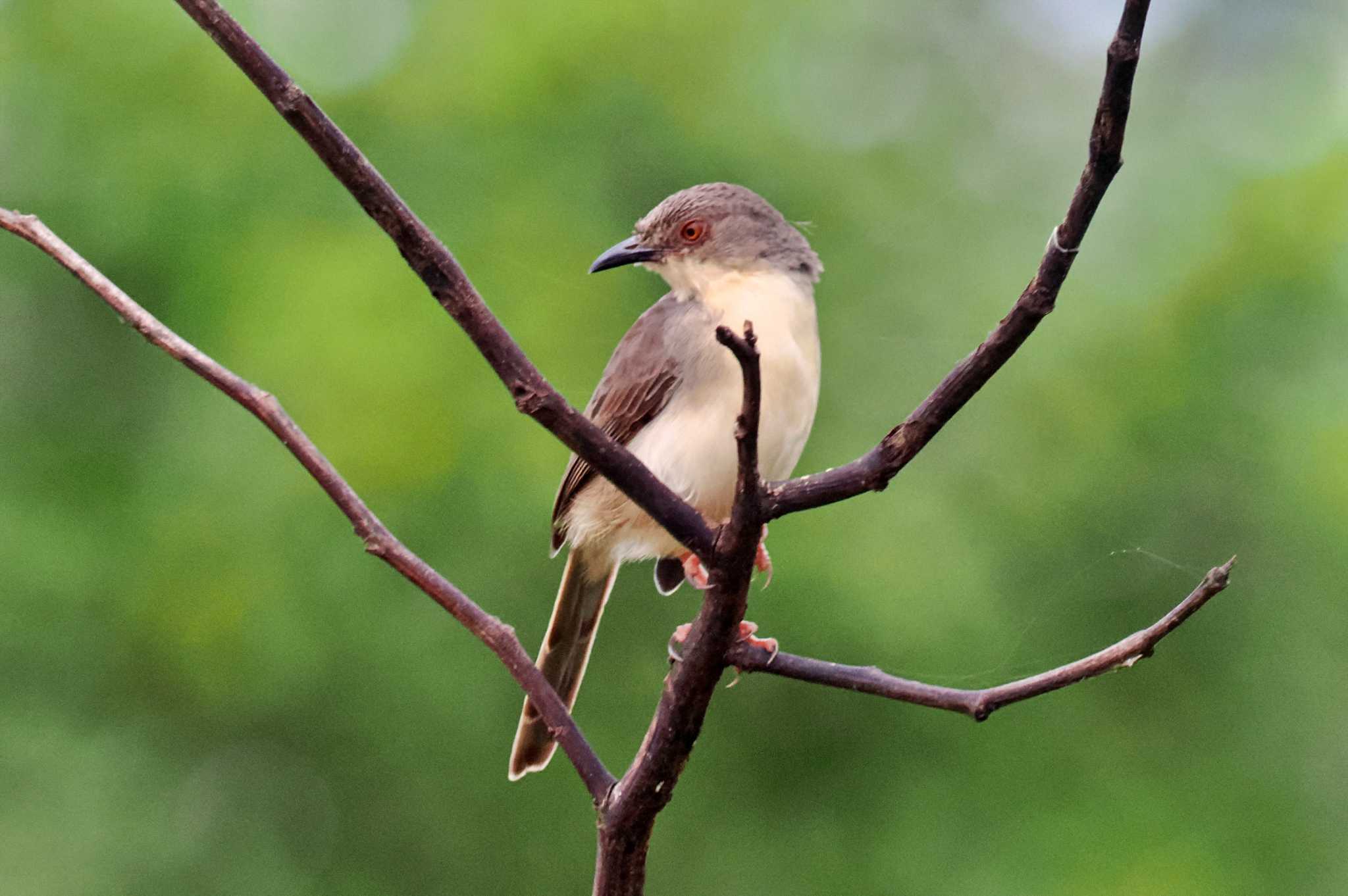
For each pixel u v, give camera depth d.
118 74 14.16
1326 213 13.71
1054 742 12.97
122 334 13.53
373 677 12.59
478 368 12.77
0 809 12.66
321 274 12.92
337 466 12.27
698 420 8.31
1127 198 15.11
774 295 8.56
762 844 13.27
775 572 12.44
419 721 12.69
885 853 12.95
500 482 12.41
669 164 13.99
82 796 12.74
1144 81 16.22
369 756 12.99
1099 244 14.86
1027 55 16.77
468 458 12.44
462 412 12.56
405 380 12.48
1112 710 13.02
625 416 8.59
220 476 12.74
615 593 13.35
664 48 14.51
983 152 16.12
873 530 12.80
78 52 14.27
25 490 13.17
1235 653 12.92
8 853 12.46
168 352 5.64
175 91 14.14
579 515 8.77
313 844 13.20
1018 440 13.41
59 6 14.37
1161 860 12.44
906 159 15.69
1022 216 15.54
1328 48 16.02
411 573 5.78
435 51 14.51
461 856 13.23
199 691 12.95
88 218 13.65
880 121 16.08
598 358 13.00
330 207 13.78
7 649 12.66
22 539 12.84
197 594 12.53
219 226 13.60
